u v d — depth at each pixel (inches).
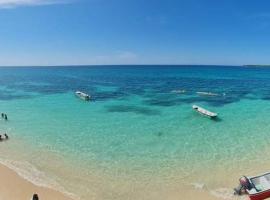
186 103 2212.1
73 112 1887.3
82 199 765.9
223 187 825.5
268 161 1005.8
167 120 1632.6
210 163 997.2
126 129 1445.6
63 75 6835.6
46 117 1738.4
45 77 5969.5
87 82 4478.3
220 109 1956.2
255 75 6378.0
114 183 856.3
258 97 2529.5
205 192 799.7
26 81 4756.4
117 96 2647.6
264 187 758.5
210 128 1460.4
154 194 794.2
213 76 6048.2
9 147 1167.0
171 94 2780.5
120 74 7185.0
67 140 1264.8
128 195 789.9
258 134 1346.0
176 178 885.8
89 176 903.1
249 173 911.0
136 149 1146.7
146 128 1462.8
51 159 1039.0
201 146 1178.6
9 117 1742.1
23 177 885.8
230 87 3481.8
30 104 2233.0
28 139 1279.5
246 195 772.0
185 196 781.9
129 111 1900.8
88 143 1222.9
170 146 1181.1
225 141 1242.0
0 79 5265.8
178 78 5428.2
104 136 1325.0
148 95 2709.2
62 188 823.7
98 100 2402.8
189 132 1387.8
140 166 978.1
